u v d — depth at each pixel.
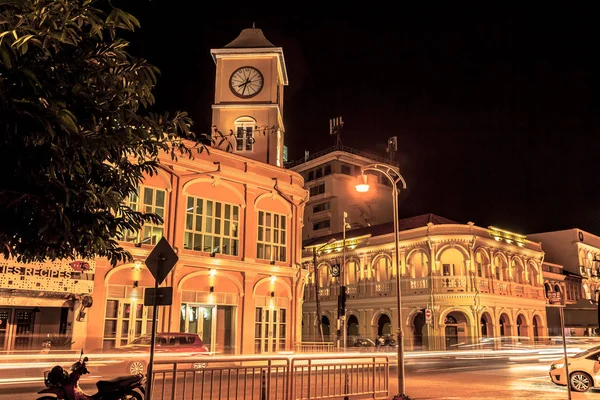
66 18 5.15
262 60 36.59
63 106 4.88
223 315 26.05
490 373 25.47
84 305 20.88
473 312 44.53
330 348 33.94
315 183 68.75
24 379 17.19
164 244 10.55
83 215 6.48
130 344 20.28
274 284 28.03
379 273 50.47
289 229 29.50
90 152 5.71
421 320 47.59
